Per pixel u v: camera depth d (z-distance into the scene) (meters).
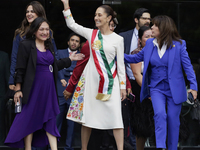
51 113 9.46
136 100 10.85
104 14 9.95
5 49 12.81
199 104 12.98
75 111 10.03
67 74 12.52
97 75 9.88
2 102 12.67
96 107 9.91
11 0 12.88
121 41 10.03
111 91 9.89
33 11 10.45
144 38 10.96
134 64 10.78
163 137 9.64
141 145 11.21
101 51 9.89
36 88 9.32
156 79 10.00
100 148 11.18
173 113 9.93
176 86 9.86
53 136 9.56
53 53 9.65
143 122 10.75
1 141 12.62
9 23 12.85
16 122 9.28
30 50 9.24
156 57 9.95
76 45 13.01
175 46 9.90
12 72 10.49
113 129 10.05
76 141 13.00
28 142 9.42
